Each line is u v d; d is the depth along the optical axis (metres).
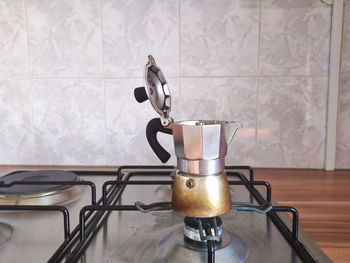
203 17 0.79
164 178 0.70
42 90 0.85
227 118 0.81
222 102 0.81
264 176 0.74
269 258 0.35
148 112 0.83
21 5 0.82
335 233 0.42
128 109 0.84
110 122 0.85
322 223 0.46
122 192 0.59
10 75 0.85
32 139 0.87
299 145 0.81
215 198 0.34
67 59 0.83
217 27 0.79
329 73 0.77
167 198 0.56
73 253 0.34
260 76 0.79
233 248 0.36
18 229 0.43
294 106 0.80
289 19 0.77
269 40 0.78
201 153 0.33
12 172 0.73
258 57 0.79
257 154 0.82
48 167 0.86
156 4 0.79
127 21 0.81
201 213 0.34
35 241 0.40
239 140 0.82
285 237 0.40
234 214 0.48
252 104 0.81
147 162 0.85
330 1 0.75
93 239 0.40
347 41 0.76
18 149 0.88
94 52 0.82
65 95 0.85
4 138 0.88
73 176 0.64
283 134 0.81
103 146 0.86
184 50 0.80
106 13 0.81
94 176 0.74
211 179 0.34
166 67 0.81
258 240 0.40
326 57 0.77
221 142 0.33
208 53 0.80
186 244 0.37
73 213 0.49
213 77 0.81
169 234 0.40
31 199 0.52
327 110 0.79
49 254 0.36
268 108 0.80
